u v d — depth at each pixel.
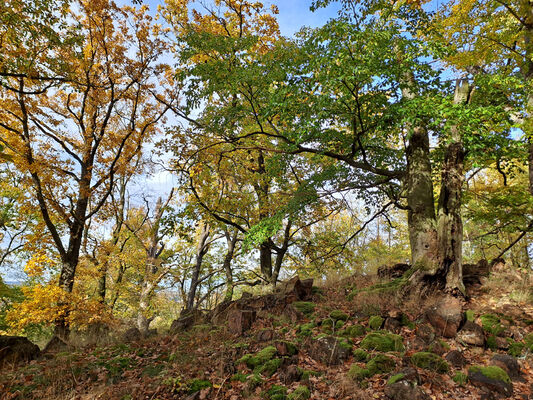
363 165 8.80
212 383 4.95
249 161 14.46
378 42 6.83
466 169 10.67
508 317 6.14
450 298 6.27
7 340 6.78
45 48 10.64
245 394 4.58
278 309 8.17
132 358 6.23
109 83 13.12
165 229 12.21
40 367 5.94
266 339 6.37
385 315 6.71
